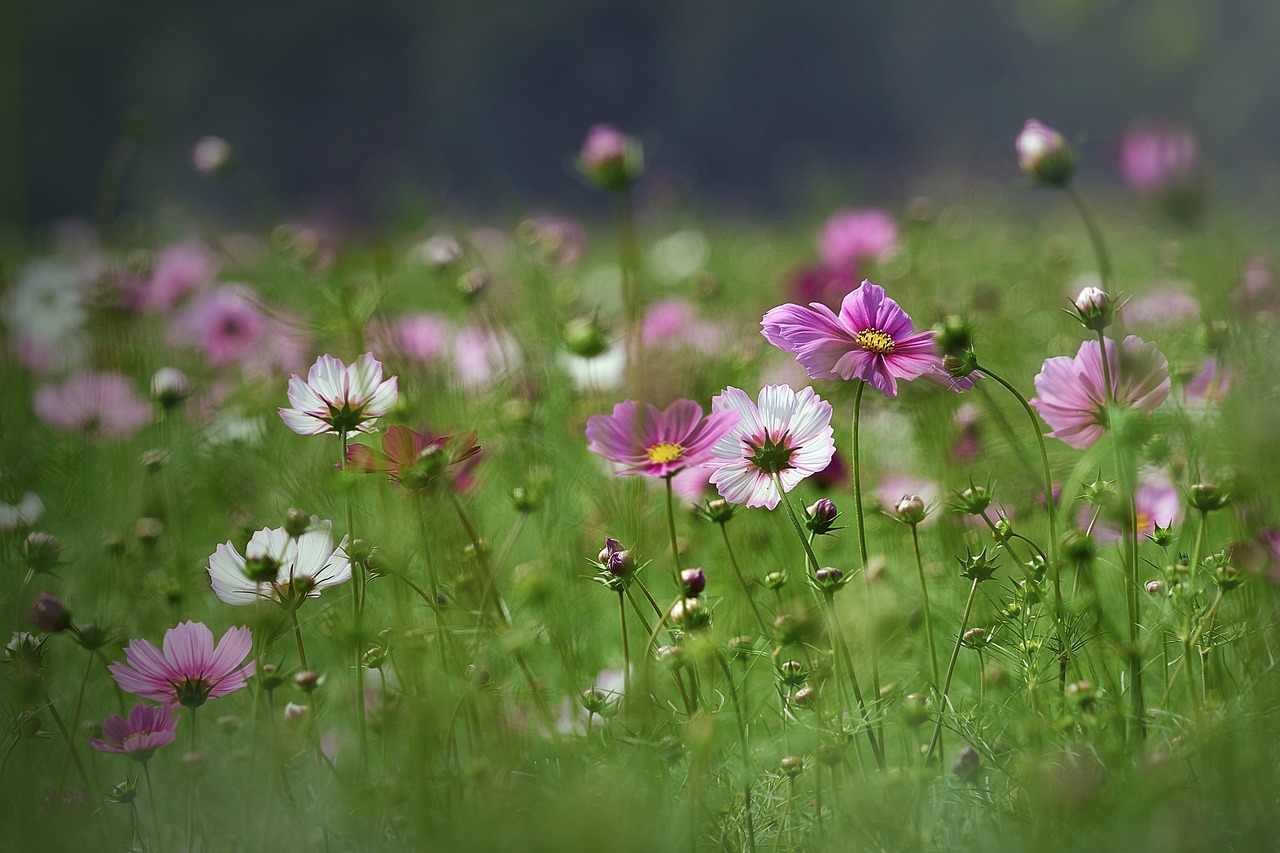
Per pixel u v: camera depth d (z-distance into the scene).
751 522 4.21
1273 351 4.02
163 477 4.32
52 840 3.88
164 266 5.83
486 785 3.86
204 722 4.04
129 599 4.16
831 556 4.18
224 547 3.92
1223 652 3.95
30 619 3.92
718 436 3.90
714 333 4.93
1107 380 3.88
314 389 3.92
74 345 5.36
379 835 3.86
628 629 4.11
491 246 7.27
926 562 4.16
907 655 4.00
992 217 8.15
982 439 4.23
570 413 4.40
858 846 3.83
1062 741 3.86
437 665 3.95
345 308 4.14
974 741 3.87
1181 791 3.83
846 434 4.34
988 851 3.82
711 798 3.88
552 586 4.07
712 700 3.92
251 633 3.96
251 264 6.43
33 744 3.98
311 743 3.91
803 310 3.91
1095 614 3.94
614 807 3.82
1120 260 6.25
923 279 5.54
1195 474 3.97
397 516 4.02
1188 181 4.08
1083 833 3.79
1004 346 4.50
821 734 3.85
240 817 3.91
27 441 4.42
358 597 3.97
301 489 4.14
